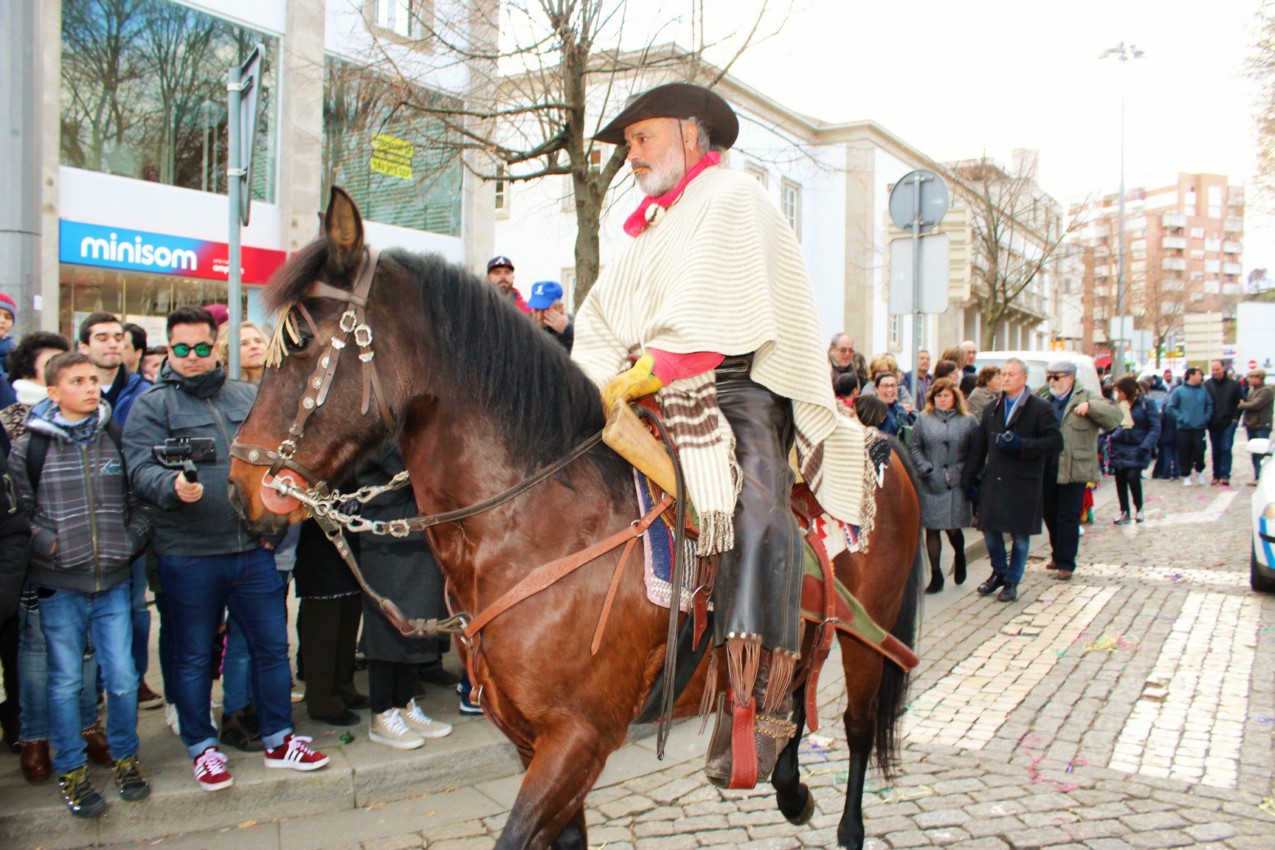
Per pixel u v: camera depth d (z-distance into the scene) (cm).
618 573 232
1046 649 620
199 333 374
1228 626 677
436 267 244
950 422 771
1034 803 382
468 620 238
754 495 238
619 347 270
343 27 1201
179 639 367
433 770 402
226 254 1114
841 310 2488
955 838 352
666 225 256
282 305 229
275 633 384
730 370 260
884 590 333
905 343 2803
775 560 235
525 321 250
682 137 260
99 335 465
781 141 2180
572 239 1945
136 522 374
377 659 404
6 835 337
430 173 888
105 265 996
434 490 242
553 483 240
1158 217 10794
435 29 871
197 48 1082
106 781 374
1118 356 2906
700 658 250
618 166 753
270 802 372
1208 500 1433
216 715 452
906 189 741
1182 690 532
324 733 430
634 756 438
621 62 788
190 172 1097
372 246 246
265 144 1165
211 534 364
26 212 611
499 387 238
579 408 249
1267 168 1922
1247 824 362
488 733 434
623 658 234
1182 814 371
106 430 375
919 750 442
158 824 356
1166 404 1772
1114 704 508
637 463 230
